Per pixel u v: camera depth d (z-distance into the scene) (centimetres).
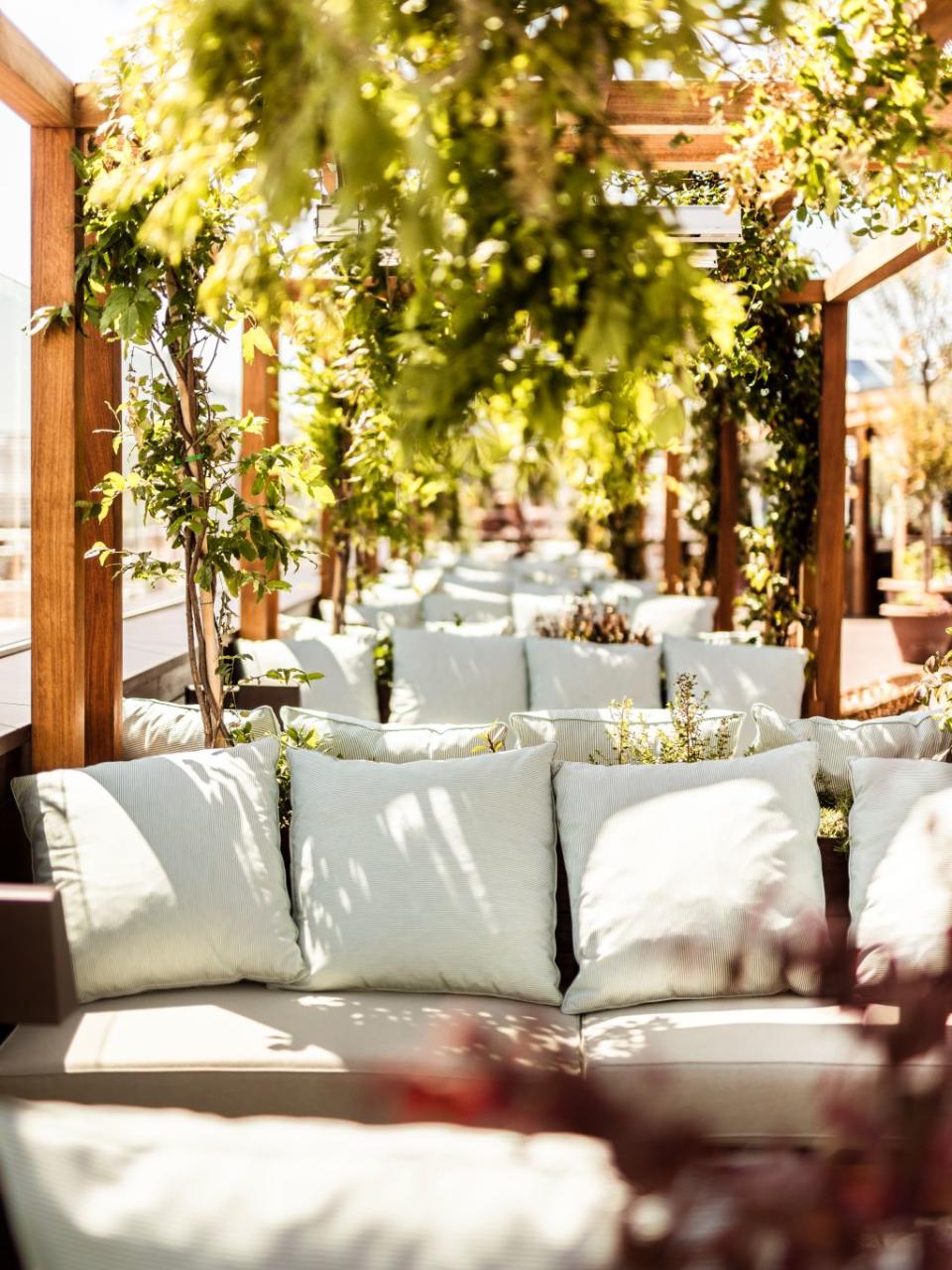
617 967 251
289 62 137
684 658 555
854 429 1212
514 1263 84
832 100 252
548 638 620
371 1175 89
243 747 281
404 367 155
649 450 747
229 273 185
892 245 439
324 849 264
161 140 179
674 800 269
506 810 267
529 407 148
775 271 484
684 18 144
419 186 140
